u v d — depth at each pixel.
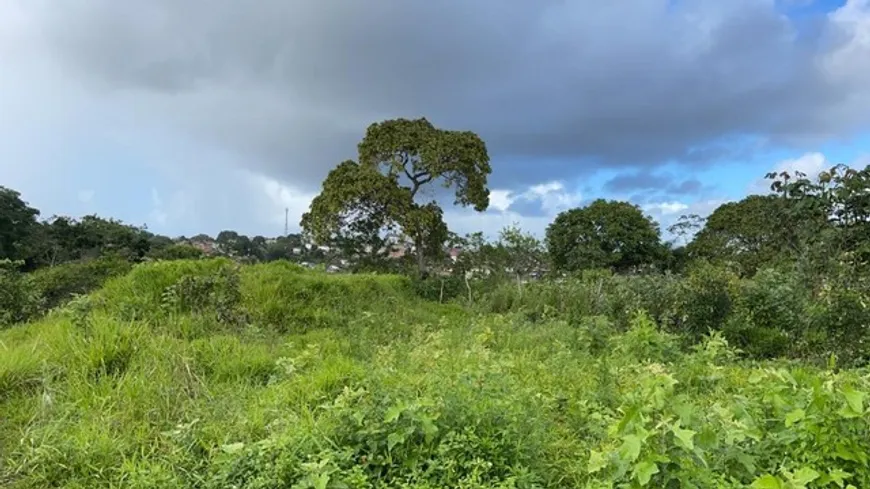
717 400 4.16
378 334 6.98
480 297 11.15
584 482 2.92
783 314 6.65
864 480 2.38
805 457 2.49
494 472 2.88
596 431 3.32
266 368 5.05
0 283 7.31
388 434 3.02
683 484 2.29
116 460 3.24
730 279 7.45
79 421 3.65
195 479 3.02
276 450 3.00
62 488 3.02
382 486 2.76
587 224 23.48
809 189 6.64
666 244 23.28
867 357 5.41
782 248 7.42
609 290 9.38
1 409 3.85
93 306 6.23
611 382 4.33
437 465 2.85
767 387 3.08
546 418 3.62
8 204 22.05
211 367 4.94
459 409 3.21
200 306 6.73
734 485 2.33
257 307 7.28
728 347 6.08
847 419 2.48
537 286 10.76
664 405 2.69
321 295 8.34
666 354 5.68
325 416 3.42
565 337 6.65
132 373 4.43
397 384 3.88
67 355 4.62
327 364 4.81
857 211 6.34
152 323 6.11
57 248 21.12
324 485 2.52
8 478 3.10
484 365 4.58
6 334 5.72
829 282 5.93
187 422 3.75
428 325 7.59
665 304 7.79
